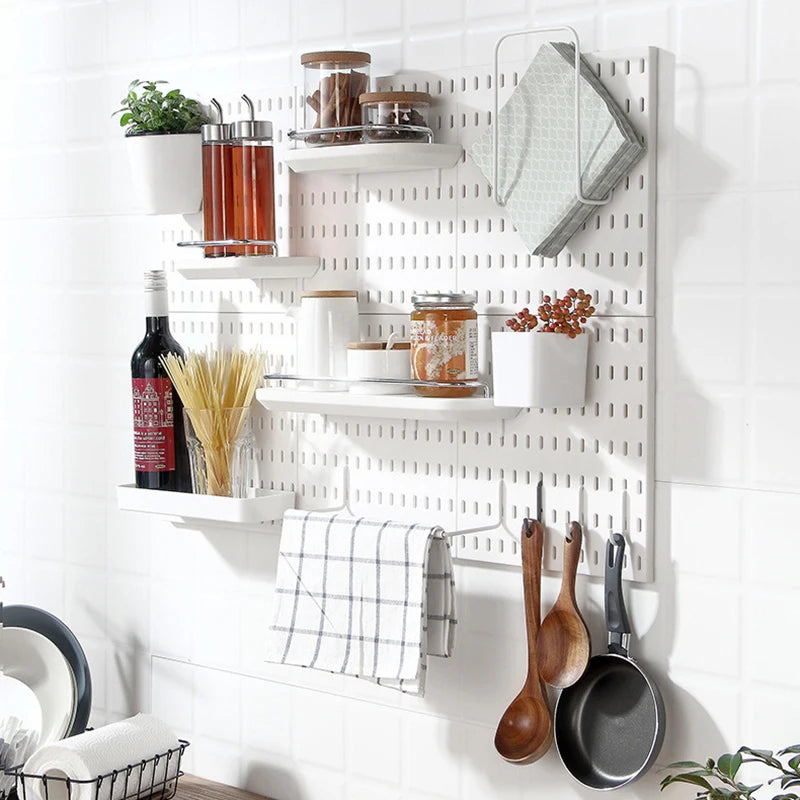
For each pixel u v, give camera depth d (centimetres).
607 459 152
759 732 143
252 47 182
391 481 171
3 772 178
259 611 187
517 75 155
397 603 160
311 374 167
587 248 152
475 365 156
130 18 196
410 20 166
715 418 144
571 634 153
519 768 162
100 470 206
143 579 201
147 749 177
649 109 145
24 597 218
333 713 180
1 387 218
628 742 152
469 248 162
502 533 161
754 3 138
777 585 141
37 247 211
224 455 178
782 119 137
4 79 212
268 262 170
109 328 203
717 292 143
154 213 183
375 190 170
